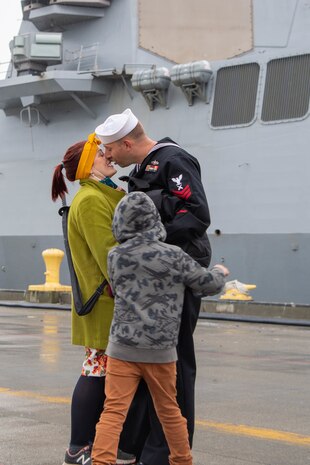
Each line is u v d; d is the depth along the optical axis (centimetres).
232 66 2058
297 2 2042
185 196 450
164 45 2222
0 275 2578
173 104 2166
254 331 1473
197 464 501
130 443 472
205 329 1509
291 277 1931
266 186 1983
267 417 649
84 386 472
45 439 555
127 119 468
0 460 501
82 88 2252
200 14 2195
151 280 415
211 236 2072
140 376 425
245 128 2025
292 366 966
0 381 809
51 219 2431
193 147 2117
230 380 845
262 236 1980
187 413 458
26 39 2277
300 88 1945
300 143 1930
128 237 421
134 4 2256
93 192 461
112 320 431
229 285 1892
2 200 2569
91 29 2330
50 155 2441
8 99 2409
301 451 538
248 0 2128
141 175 471
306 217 1909
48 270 2148
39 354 1027
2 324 1496
